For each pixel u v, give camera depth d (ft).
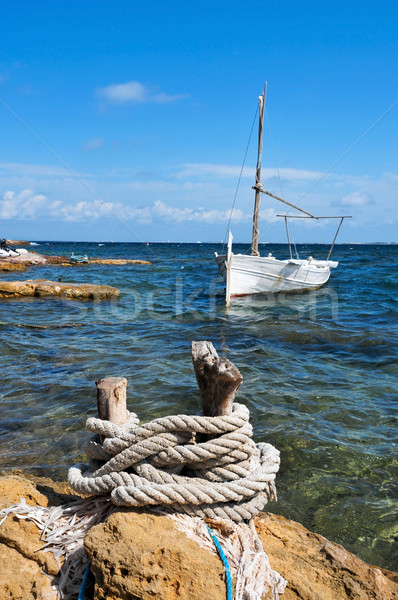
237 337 36.60
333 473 15.23
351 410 20.70
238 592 7.14
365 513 13.01
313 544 9.55
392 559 11.26
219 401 9.00
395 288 69.36
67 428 18.30
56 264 117.70
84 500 9.51
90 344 33.60
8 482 10.62
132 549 7.50
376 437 17.93
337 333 37.01
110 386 9.80
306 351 31.86
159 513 8.50
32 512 9.35
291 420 19.56
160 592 7.06
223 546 8.02
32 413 19.84
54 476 14.58
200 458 8.53
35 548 8.61
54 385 23.57
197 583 7.20
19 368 26.76
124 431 9.26
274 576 7.82
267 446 10.16
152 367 27.25
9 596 7.91
